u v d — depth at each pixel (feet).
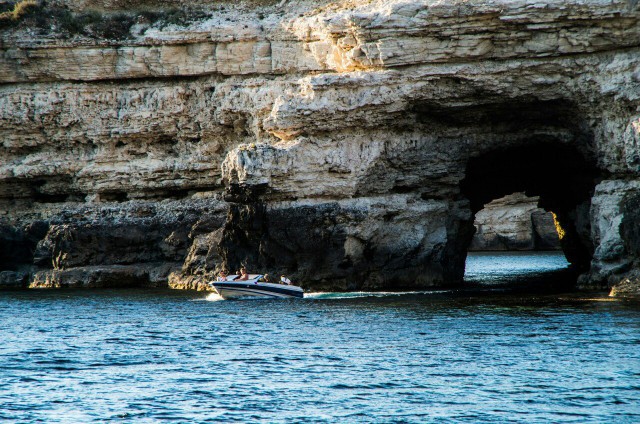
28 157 543.80
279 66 504.84
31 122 536.83
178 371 270.46
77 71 533.14
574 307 365.40
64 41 529.45
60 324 352.08
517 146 466.70
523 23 415.85
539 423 221.46
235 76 518.78
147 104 528.22
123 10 557.33
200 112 523.70
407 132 455.22
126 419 227.20
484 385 250.57
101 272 490.90
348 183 443.73
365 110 439.22
